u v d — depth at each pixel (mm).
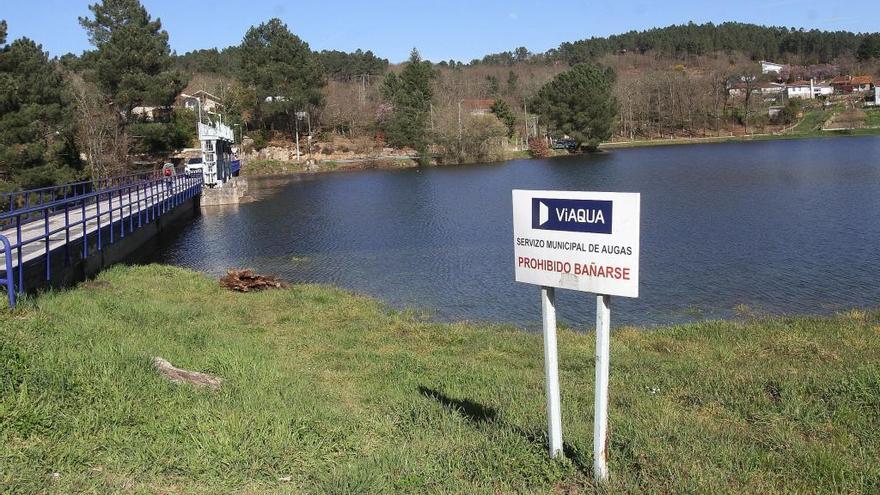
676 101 135625
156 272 20797
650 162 78938
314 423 6570
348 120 104125
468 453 5727
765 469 5449
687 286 19562
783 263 22125
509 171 74938
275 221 39562
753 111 137625
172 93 55969
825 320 14945
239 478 5234
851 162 63000
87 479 5016
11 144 35750
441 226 34844
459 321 16250
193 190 44562
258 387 7918
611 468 5418
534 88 140500
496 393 8492
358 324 14906
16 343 7695
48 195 33906
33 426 5695
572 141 107875
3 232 19906
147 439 5832
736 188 45562
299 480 5305
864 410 7094
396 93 104938
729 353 11703
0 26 37156
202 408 6680
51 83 41875
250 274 19297
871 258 22297
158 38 57156
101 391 6684
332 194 56562
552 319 5402
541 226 5242
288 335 13312
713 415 7379
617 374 9852
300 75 95062
